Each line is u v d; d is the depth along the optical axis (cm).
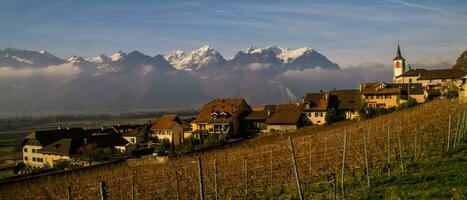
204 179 2725
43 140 8406
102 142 7744
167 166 3859
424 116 4116
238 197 2203
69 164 6291
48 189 3506
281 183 2283
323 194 1867
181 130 9031
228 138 7300
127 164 4881
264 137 6544
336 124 6975
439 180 1703
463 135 2686
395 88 8306
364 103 7925
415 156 2242
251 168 2828
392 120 4425
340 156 2705
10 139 16212
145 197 2639
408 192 1592
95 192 3081
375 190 1733
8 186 4019
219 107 8606
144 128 9356
